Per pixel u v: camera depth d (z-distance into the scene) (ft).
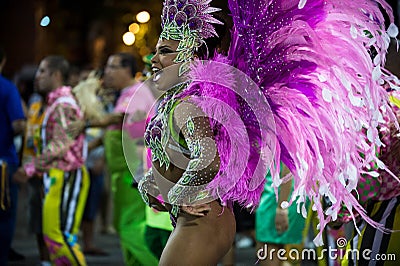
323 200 17.15
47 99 23.32
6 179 24.04
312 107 13.75
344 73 13.52
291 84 13.89
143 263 23.21
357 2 13.60
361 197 15.30
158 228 21.12
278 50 13.87
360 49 13.61
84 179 22.97
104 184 37.76
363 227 15.76
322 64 13.55
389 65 15.71
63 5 64.23
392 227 15.20
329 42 13.67
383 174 15.20
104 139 25.77
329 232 19.36
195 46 14.07
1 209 24.02
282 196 18.97
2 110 24.64
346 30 13.66
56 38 65.62
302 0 13.15
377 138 13.82
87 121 24.90
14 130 24.77
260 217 21.71
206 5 14.15
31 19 62.23
